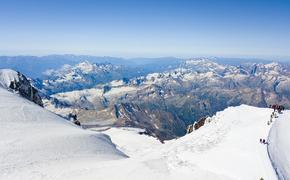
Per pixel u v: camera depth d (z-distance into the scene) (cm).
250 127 6556
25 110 8781
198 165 4609
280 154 4756
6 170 4594
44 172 4581
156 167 4572
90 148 6806
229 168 4294
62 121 9638
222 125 7700
